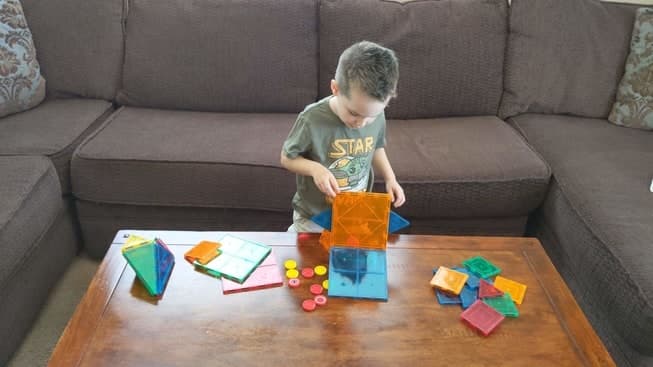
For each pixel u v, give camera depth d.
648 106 1.69
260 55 1.72
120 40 1.75
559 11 1.77
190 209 1.48
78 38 1.71
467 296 0.89
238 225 1.51
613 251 1.11
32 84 1.62
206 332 0.80
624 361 1.09
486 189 1.42
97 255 1.57
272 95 1.74
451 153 1.49
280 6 1.72
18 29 1.59
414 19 1.75
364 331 0.81
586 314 1.25
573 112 1.81
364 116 0.95
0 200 1.15
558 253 1.41
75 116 1.59
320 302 0.86
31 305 1.26
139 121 1.61
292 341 0.79
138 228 1.51
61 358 0.74
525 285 0.93
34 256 1.27
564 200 1.35
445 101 1.78
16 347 1.19
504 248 1.04
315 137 1.06
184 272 0.93
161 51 1.71
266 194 1.42
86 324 0.80
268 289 0.90
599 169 1.40
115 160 1.37
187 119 1.66
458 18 1.75
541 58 1.78
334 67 1.75
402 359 0.77
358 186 1.17
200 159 1.39
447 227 1.52
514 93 1.79
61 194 1.37
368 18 1.73
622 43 1.78
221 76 1.72
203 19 1.71
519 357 0.78
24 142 1.39
